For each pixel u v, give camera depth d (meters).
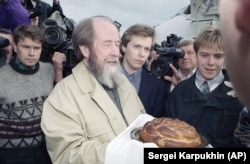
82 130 1.40
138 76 2.16
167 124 1.26
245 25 0.21
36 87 1.97
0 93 1.87
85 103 1.46
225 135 1.63
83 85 1.51
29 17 2.57
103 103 1.48
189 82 1.82
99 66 1.57
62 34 2.25
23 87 1.92
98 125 1.43
